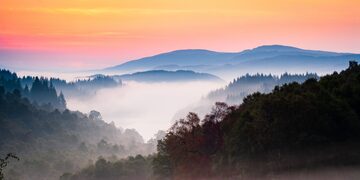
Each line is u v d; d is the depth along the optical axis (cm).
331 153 7500
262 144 7969
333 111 7656
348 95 8112
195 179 10512
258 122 8106
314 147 7550
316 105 7662
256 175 8050
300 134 7606
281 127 7788
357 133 7669
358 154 7431
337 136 7662
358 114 8006
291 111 7725
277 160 7769
